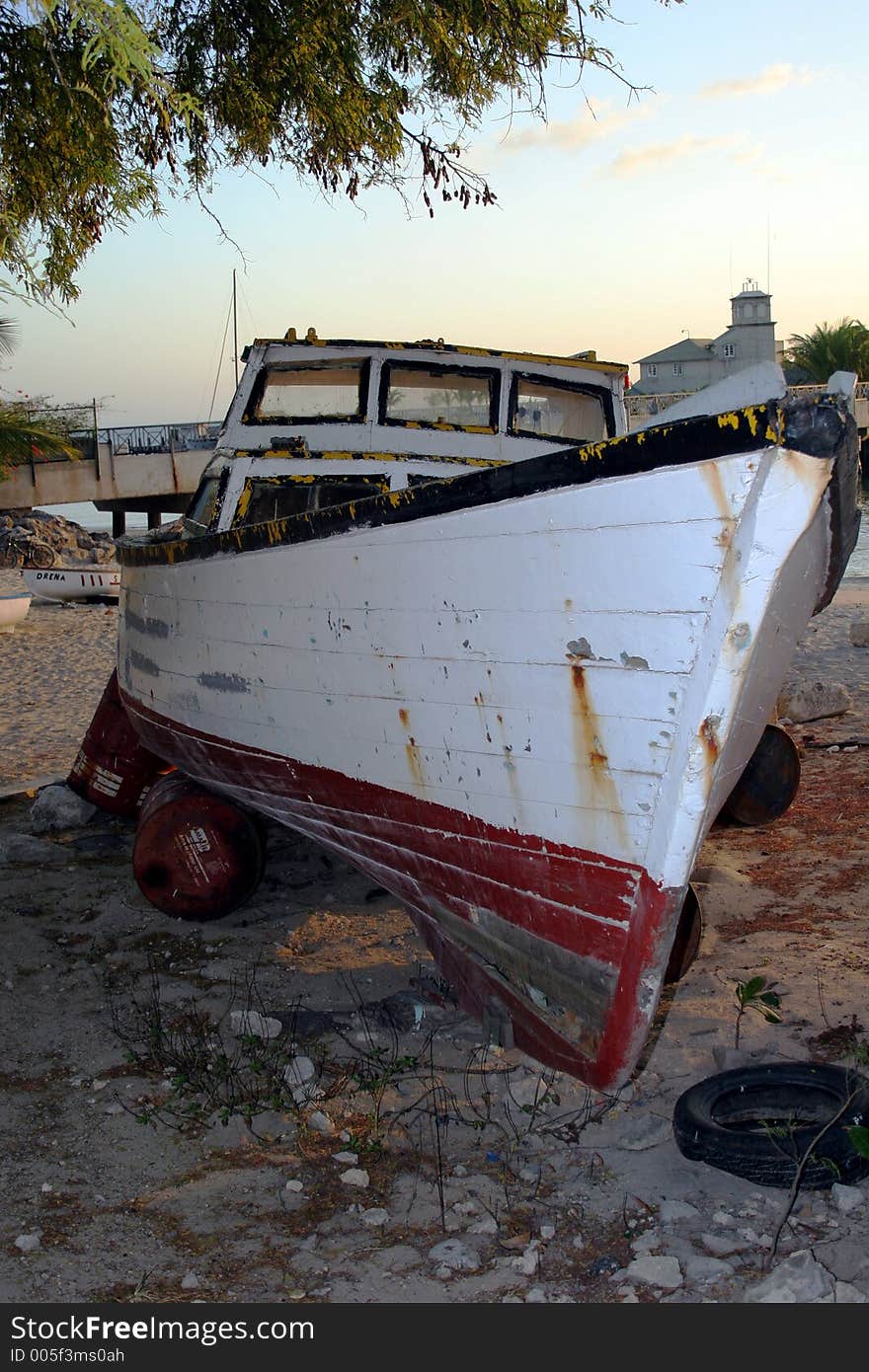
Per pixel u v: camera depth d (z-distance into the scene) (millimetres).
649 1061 4375
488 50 8164
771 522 3229
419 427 6223
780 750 7188
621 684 3639
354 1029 4781
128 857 7273
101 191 7785
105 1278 3262
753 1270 3148
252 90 7973
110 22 4668
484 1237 3389
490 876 4355
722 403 3412
